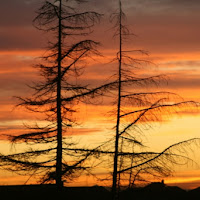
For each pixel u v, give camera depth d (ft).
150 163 79.20
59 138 82.48
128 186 79.82
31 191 83.46
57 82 82.94
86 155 81.10
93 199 85.81
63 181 81.51
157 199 83.76
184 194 96.63
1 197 81.61
